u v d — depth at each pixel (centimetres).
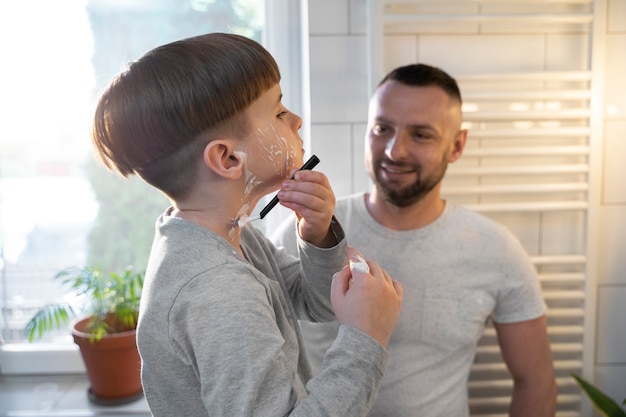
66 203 163
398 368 118
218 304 63
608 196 142
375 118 117
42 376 163
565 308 144
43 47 158
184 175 72
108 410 143
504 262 121
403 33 138
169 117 68
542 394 124
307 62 141
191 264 67
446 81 117
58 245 164
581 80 135
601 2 132
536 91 135
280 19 152
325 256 80
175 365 68
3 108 160
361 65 140
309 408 61
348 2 138
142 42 158
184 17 158
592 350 143
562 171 137
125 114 69
